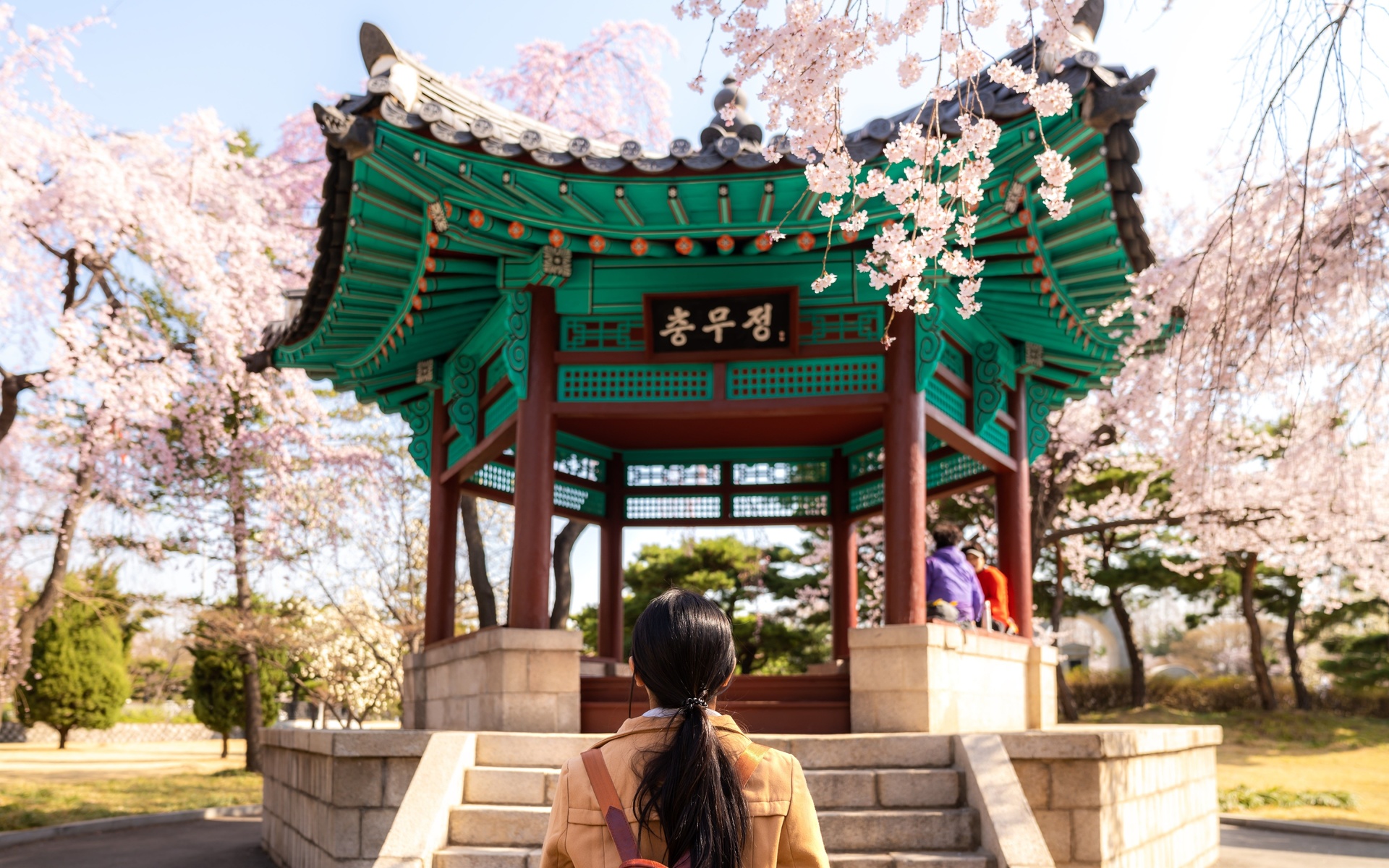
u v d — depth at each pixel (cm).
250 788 1661
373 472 1834
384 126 623
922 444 743
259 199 1748
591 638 2359
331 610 2039
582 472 1038
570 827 186
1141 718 2584
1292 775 1805
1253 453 1711
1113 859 599
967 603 823
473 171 664
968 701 745
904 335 744
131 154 1568
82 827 1091
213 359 1617
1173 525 2036
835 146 466
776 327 747
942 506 2122
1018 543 916
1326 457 1072
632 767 187
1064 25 435
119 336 1472
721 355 756
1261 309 728
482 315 859
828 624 2261
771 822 187
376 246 741
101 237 1427
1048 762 596
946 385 822
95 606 1803
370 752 618
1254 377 730
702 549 2162
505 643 703
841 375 759
